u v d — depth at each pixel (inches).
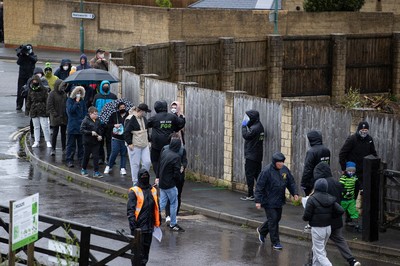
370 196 1066.1
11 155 1574.8
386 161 1153.4
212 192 1333.7
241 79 2100.1
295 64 2207.2
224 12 3026.6
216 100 1379.2
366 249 1063.6
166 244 1068.5
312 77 2245.3
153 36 3053.6
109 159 1419.8
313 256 957.2
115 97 1496.1
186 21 3016.7
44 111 1600.6
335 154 1207.6
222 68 2042.3
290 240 1101.7
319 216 941.2
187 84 1433.3
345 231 1115.3
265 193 1050.1
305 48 2220.7
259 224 1153.4
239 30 3036.4
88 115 1395.2
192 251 1040.2
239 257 1019.9
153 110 1519.4
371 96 2332.7
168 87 1472.7
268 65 2155.5
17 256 869.8
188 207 1240.8
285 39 2174.0
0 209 890.7
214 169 1395.2
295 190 1059.9
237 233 1131.3
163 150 1127.0
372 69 2346.2
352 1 3088.1
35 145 1615.4
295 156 1258.0
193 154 1433.3
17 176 1418.6
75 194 1314.0
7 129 1798.7
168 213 1155.3
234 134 1352.1
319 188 941.8
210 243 1078.4
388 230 1121.4
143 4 3336.6
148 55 1835.6
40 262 912.3
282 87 2190.0
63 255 829.2
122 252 832.3
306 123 1241.4
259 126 1262.3
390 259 1033.5
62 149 1579.7
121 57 1785.2
